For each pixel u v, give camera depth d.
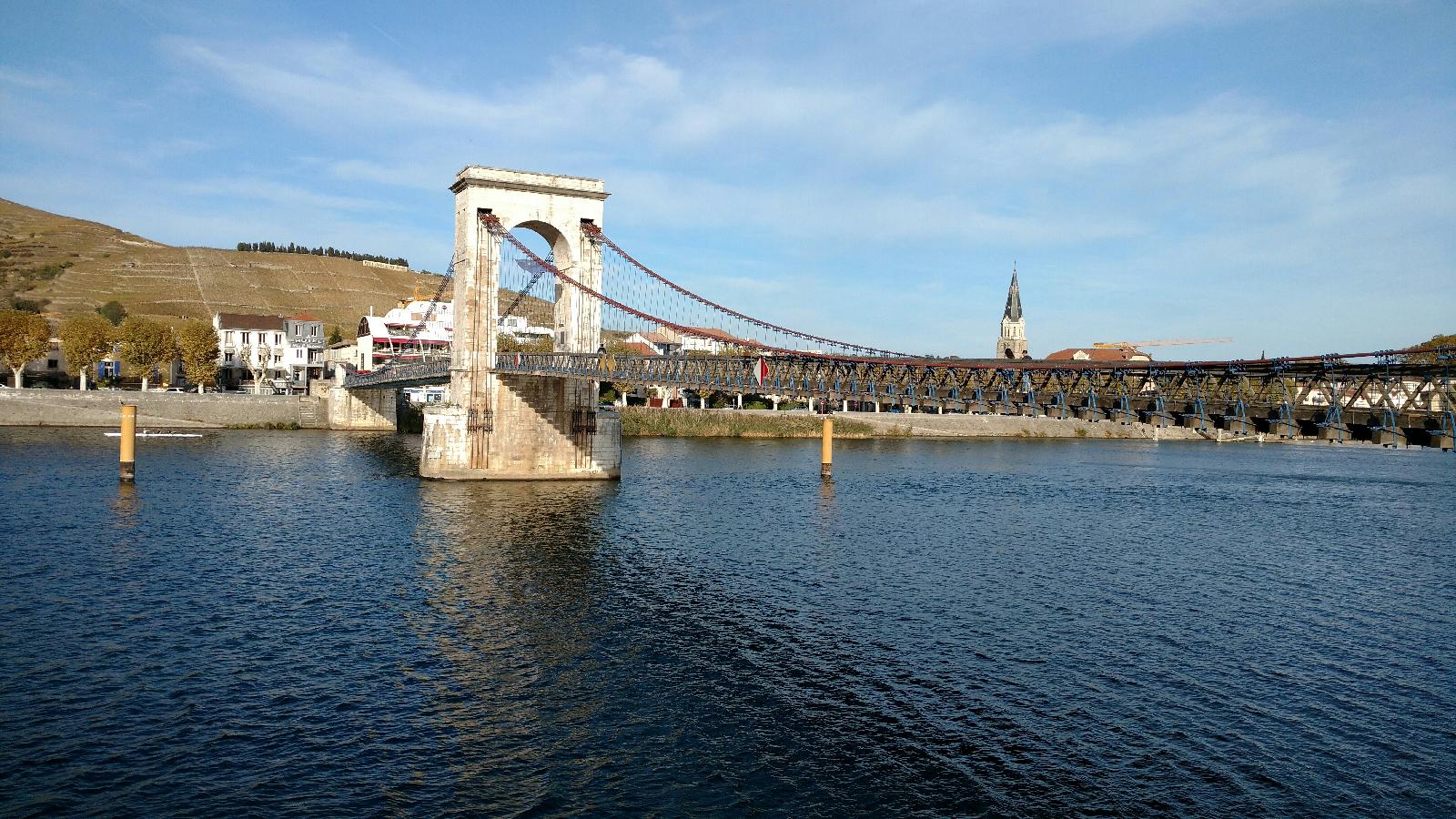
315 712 27.52
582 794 23.03
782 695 29.39
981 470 99.50
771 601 40.41
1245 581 45.91
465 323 77.06
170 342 136.25
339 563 46.00
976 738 26.33
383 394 133.00
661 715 27.80
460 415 77.00
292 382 162.38
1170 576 46.81
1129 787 23.53
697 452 110.75
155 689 28.81
